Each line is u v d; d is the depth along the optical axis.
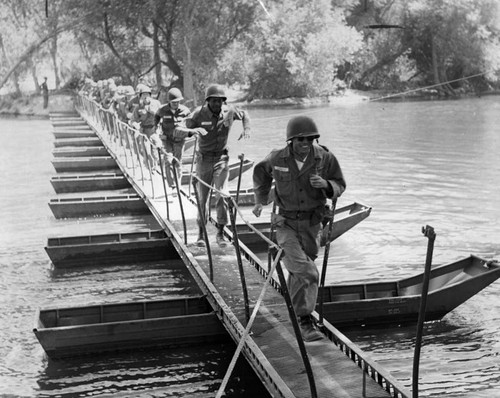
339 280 12.52
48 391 8.82
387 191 20.16
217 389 8.77
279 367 7.63
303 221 8.00
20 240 16.22
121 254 14.24
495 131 34.62
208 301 10.25
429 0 63.03
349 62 61.72
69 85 60.09
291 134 7.68
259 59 57.56
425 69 66.06
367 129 37.22
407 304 10.23
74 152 28.73
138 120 18.75
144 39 59.75
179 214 14.80
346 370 7.52
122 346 9.67
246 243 14.70
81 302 11.97
